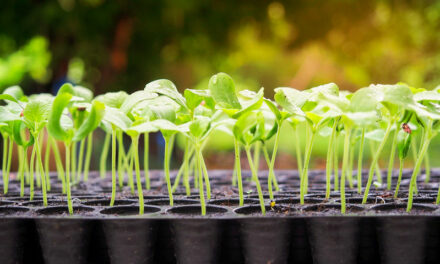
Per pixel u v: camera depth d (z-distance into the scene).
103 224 0.47
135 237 0.46
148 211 0.52
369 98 0.45
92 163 1.81
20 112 0.56
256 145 0.72
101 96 0.60
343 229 0.46
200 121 0.49
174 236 0.47
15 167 1.71
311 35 2.32
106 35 2.00
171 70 2.61
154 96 0.49
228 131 0.64
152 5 1.98
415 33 2.49
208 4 2.04
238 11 2.14
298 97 0.51
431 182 0.69
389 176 0.62
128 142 1.66
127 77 2.14
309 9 2.22
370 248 0.48
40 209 0.51
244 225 0.47
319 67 3.55
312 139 0.52
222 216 0.47
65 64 2.01
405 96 0.47
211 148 3.00
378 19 2.40
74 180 0.71
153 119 0.51
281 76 4.11
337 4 2.21
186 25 2.10
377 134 0.63
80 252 0.47
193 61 2.43
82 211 0.51
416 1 2.33
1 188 0.67
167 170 0.53
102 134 1.93
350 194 0.59
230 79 0.48
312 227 0.47
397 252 0.46
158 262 0.48
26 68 2.13
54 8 1.83
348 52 2.45
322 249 0.46
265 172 0.86
